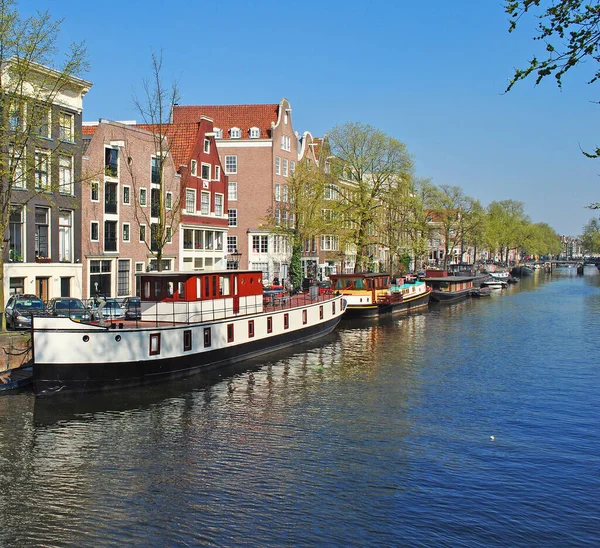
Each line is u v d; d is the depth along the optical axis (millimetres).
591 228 140375
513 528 11320
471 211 79750
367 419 17859
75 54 23500
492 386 22141
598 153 7895
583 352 29438
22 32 21438
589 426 17375
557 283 94312
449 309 51812
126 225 39469
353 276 42250
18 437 15617
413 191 58969
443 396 20641
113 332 19266
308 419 17750
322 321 32906
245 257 58938
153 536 10836
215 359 23500
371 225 52688
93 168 36000
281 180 60000
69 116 33156
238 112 61500
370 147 48562
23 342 20562
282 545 10586
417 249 61938
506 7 7961
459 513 11859
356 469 13922
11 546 10445
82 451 14781
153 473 13523
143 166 40875
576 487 13117
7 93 22094
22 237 31094
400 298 45688
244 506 12000
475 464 14359
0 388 18859
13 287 30750
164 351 20734
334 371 24469
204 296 23406
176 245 44844
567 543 10836
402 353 28875
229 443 15531
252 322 25766
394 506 12086
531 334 35688
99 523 11258
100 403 18594
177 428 16641
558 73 7898
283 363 25812
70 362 18672
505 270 99188
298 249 49000
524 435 16531
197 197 47812
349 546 10586
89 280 36062
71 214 34250
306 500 12289
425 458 14695
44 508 11805
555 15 7805
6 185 27703
